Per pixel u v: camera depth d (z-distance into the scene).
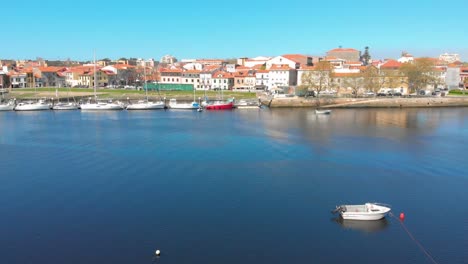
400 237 41.94
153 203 50.38
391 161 71.69
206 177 61.06
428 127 113.38
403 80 198.12
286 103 168.38
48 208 48.91
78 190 55.22
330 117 136.75
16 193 54.12
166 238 41.31
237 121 124.69
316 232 42.72
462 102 174.50
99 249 39.22
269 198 52.22
